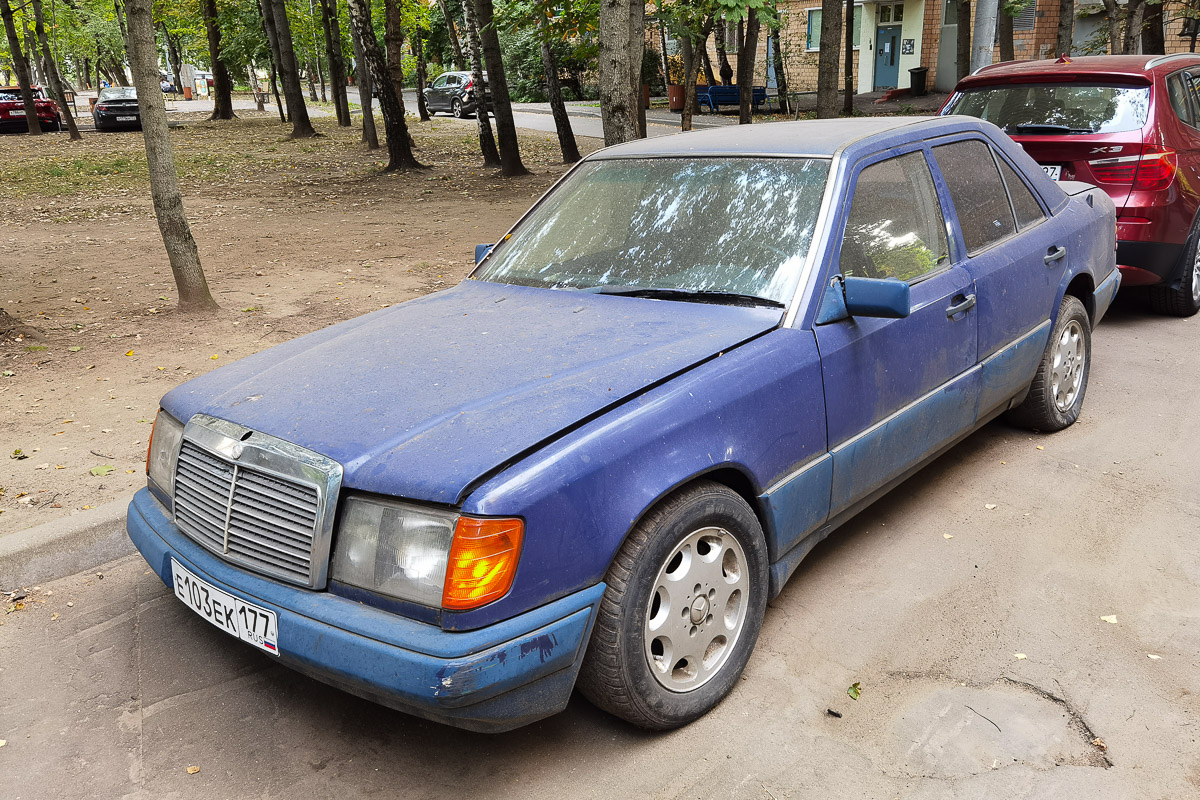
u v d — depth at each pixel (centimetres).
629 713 262
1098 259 495
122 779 267
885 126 378
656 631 262
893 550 381
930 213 372
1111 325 673
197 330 742
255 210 1430
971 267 381
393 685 226
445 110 3575
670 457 257
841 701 288
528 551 230
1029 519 401
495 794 255
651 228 357
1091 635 318
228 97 3575
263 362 323
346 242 1132
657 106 3519
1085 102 630
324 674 240
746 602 290
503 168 1711
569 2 1256
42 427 539
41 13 2945
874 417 333
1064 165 627
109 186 1755
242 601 254
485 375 279
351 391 278
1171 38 2555
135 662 324
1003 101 666
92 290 909
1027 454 465
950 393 371
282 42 2620
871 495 350
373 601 238
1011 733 271
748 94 1866
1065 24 1568
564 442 243
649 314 317
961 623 328
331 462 244
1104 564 362
